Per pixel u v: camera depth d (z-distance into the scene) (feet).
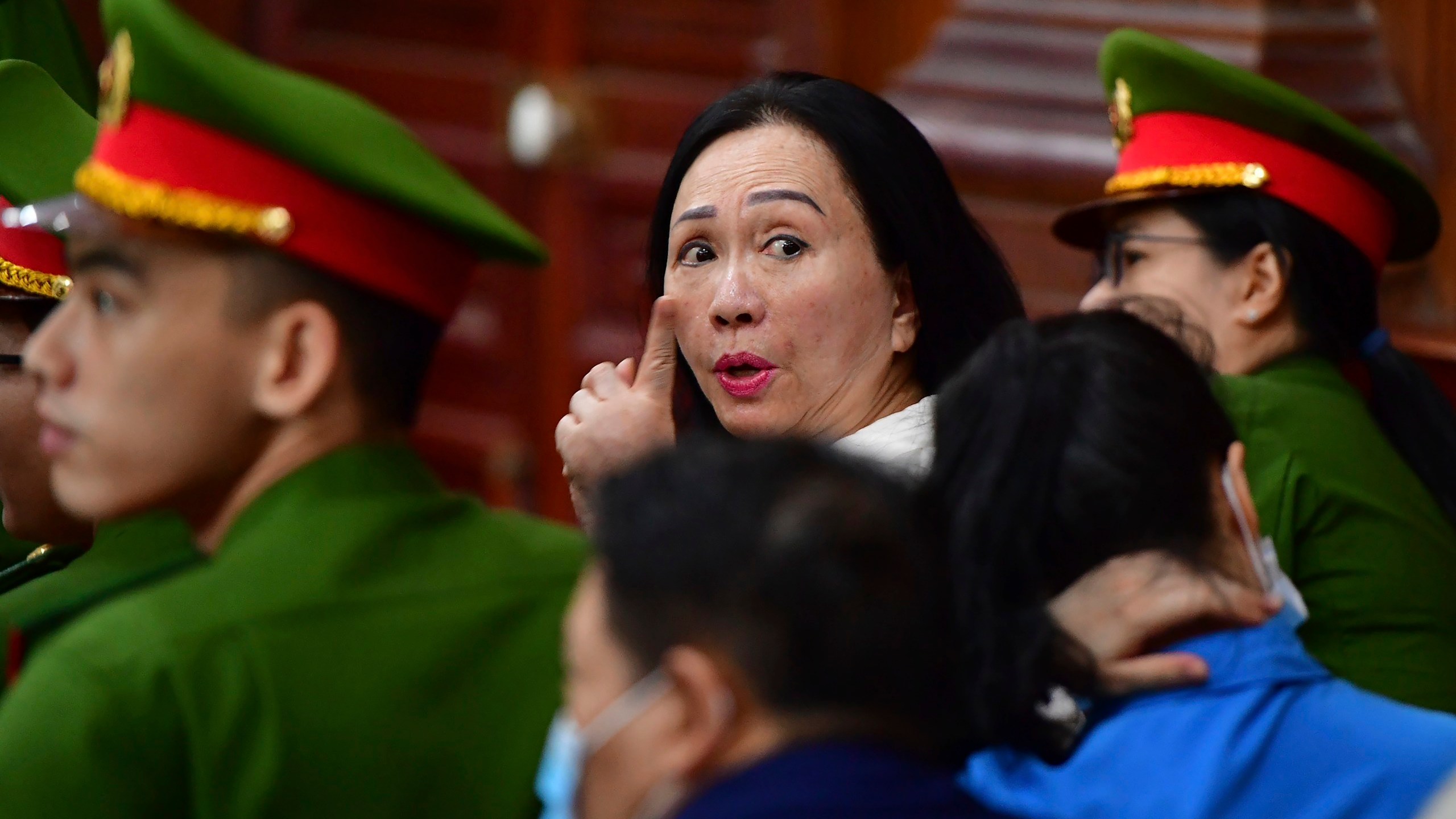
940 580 11.17
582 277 48.65
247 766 12.60
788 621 10.30
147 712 12.47
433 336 14.16
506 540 14.19
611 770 10.67
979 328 20.34
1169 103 24.50
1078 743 14.12
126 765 12.42
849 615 10.36
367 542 13.34
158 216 13.00
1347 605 21.81
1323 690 14.14
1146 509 13.91
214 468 13.48
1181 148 24.38
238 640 12.78
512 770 13.43
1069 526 13.88
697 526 10.53
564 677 13.66
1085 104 36.58
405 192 13.28
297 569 13.10
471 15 49.29
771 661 10.31
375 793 12.90
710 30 45.88
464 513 14.29
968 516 13.91
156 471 13.33
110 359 13.28
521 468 49.80
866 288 19.80
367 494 13.58
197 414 13.28
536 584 13.91
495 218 13.78
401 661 13.14
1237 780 13.51
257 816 12.55
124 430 13.24
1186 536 14.03
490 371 50.19
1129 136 25.00
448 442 51.01
